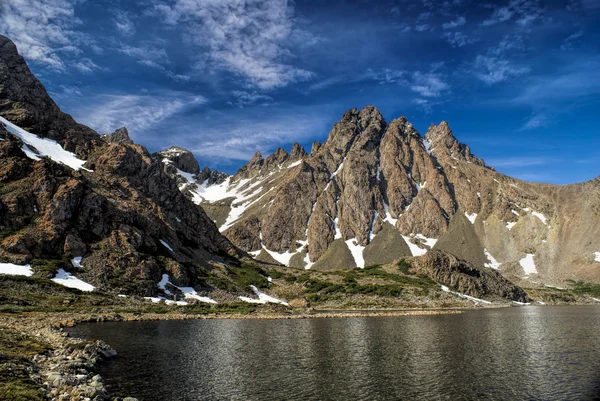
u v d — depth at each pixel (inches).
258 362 1877.5
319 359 1957.4
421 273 7391.7
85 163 6761.8
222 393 1381.6
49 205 4702.3
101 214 5142.7
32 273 4028.1
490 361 1929.1
